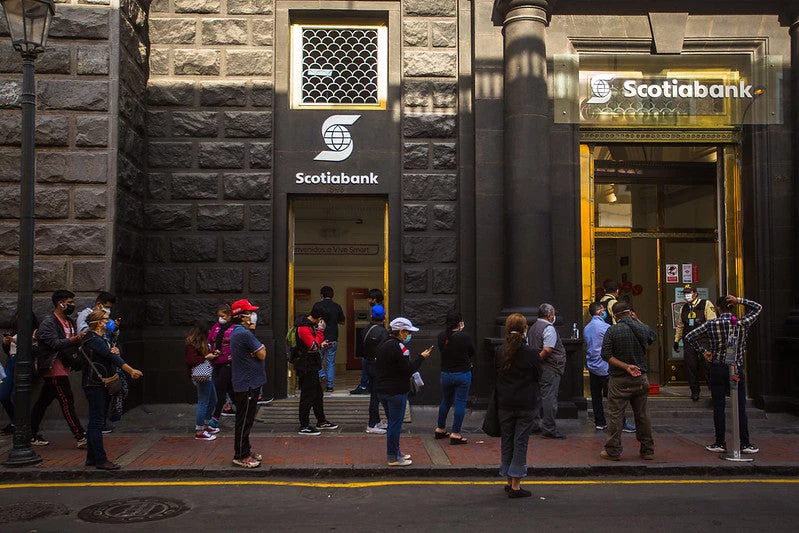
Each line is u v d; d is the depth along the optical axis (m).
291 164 11.34
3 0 7.49
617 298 12.09
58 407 9.48
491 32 11.07
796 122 11.02
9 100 9.75
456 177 11.28
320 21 11.66
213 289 10.95
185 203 11.05
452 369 8.55
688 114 11.30
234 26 11.30
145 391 10.73
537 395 6.40
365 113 11.46
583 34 11.23
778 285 11.02
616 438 7.62
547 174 10.67
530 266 10.40
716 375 8.09
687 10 11.30
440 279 11.12
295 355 9.22
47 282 9.61
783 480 7.12
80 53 9.82
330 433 9.12
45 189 9.71
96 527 5.39
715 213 12.06
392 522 5.55
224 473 7.07
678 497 6.38
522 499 6.29
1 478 6.88
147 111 11.12
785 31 11.34
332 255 16.48
